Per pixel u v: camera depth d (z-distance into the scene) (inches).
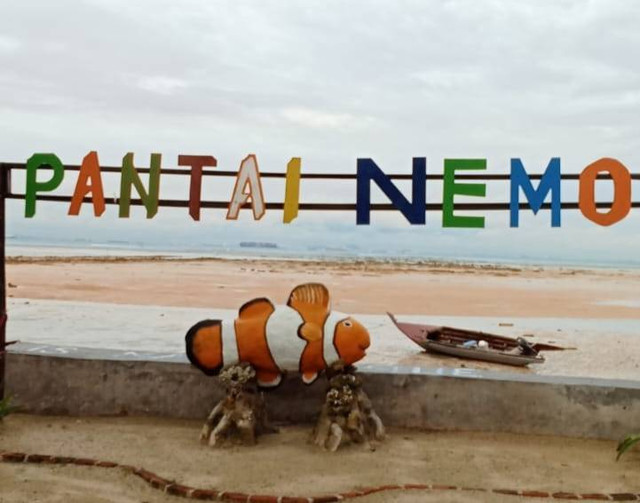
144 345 554.6
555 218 205.2
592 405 213.5
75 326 661.3
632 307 1035.3
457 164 212.2
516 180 208.1
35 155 229.1
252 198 218.8
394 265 2726.4
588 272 2723.9
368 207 217.9
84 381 234.2
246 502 162.4
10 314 745.6
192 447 202.2
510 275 2161.7
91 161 226.7
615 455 200.4
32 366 236.2
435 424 221.3
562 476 183.2
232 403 207.9
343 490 169.8
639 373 473.1
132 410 232.5
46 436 211.6
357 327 206.7
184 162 225.3
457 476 181.8
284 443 207.3
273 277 1598.2
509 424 217.8
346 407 205.2
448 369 233.6
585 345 608.7
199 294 1080.8
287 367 207.5
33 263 1980.8
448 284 1536.7
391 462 191.6
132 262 2301.9
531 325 766.5
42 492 168.2
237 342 207.2
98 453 196.4
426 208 214.8
